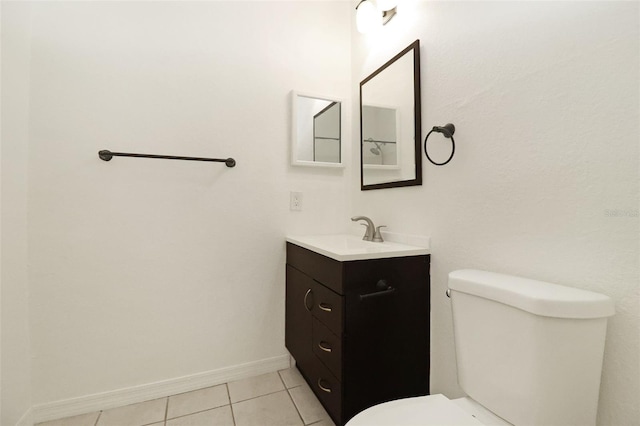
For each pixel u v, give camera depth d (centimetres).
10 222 113
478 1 104
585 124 75
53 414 126
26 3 121
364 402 113
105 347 135
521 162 91
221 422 126
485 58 101
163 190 144
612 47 70
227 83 157
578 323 66
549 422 67
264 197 165
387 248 125
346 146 185
